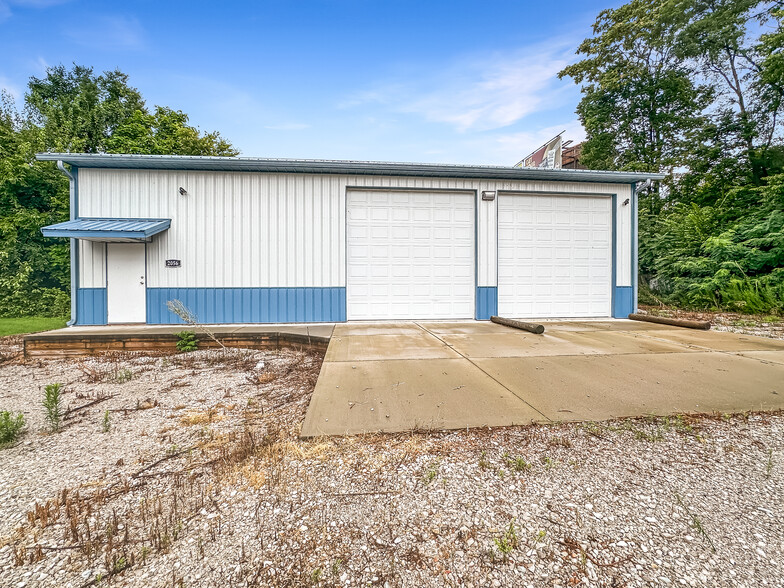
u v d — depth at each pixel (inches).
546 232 330.6
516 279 327.0
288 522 66.0
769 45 428.1
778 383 138.9
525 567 54.9
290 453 90.7
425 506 69.6
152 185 282.8
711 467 82.7
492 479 78.0
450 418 107.7
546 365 165.0
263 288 294.0
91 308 279.0
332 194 301.1
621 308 338.6
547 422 104.9
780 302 347.3
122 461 94.6
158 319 284.4
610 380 143.1
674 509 67.9
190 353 230.5
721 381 141.4
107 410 134.2
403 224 312.8
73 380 177.8
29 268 406.0
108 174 279.6
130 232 247.1
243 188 291.7
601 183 335.0
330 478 79.7
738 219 427.5
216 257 289.4
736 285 373.7
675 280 430.6
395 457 87.5
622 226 338.0
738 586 50.8
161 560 57.9
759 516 65.9
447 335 241.9
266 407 133.9
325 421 106.0
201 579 53.8
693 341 219.9
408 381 142.1
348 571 54.5
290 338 242.8
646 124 579.8
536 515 66.5
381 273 311.1
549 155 429.4
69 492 80.1
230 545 60.7
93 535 65.0
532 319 327.3
